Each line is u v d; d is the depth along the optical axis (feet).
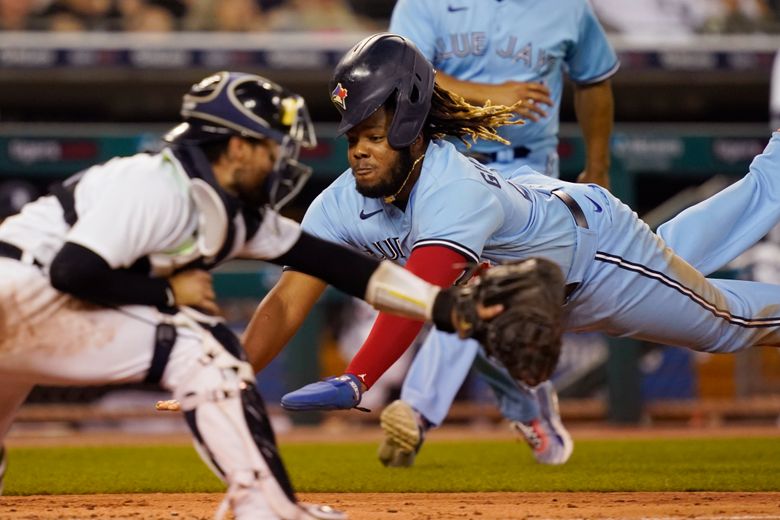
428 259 50.11
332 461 89.81
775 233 140.77
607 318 58.85
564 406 141.49
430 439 122.11
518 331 38.91
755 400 146.61
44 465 87.04
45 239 39.11
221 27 181.68
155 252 38.99
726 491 63.00
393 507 56.44
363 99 50.60
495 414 144.66
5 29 178.50
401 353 54.70
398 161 51.80
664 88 189.57
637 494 61.87
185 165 38.83
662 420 145.69
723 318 59.67
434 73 53.16
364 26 186.39
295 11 184.03
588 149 82.84
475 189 51.60
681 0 184.65
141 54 179.93
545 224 55.06
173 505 58.03
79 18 180.14
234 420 38.52
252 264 143.43
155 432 143.95
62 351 39.22
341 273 42.50
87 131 146.10
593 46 80.48
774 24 185.26
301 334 138.82
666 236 62.13
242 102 38.75
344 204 56.18
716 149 143.95
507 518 50.88
